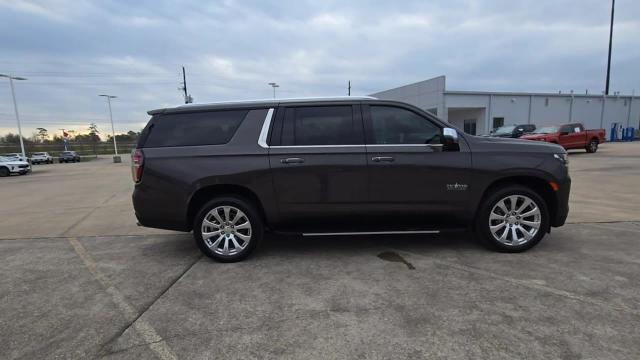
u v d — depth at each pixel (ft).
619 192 29.43
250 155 14.60
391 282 12.62
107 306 11.47
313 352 8.84
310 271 13.79
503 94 124.06
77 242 18.81
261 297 11.78
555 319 10.00
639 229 18.54
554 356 8.43
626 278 12.51
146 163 14.82
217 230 14.99
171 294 12.21
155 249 17.25
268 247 16.76
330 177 14.61
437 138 14.87
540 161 14.76
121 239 19.21
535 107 126.72
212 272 14.02
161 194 14.78
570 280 12.43
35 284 13.34
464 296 11.46
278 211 14.80
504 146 14.97
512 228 15.06
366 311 10.71
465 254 15.16
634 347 8.70
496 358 8.42
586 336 9.18
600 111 132.26
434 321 10.07
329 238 17.88
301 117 14.92
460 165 14.64
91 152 230.89
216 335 9.68
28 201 35.45
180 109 15.19
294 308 11.01
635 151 74.54
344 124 14.80
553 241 16.63
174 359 8.73
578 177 38.29
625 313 10.23
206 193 15.20
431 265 14.05
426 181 14.66
